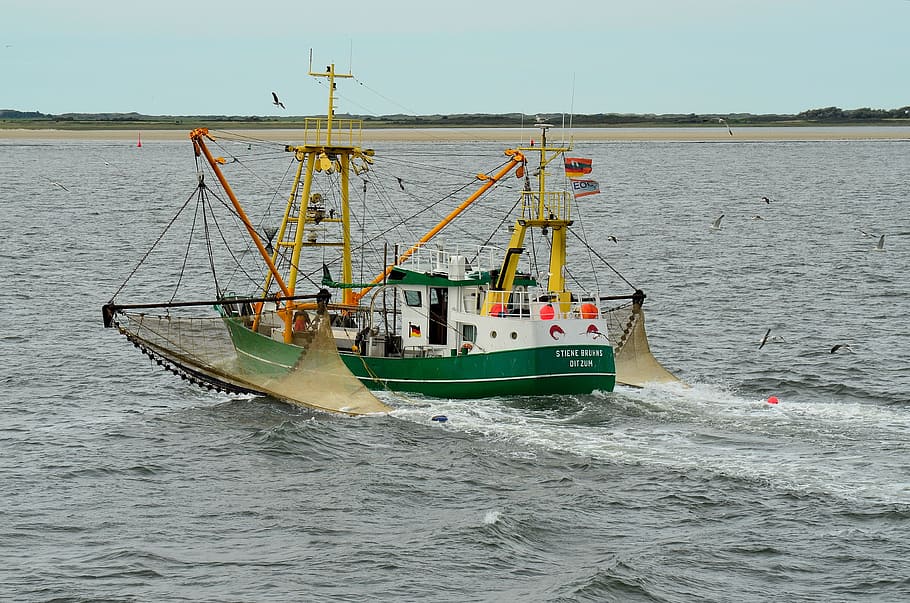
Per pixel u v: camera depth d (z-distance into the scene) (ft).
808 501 161.58
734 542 148.77
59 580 138.00
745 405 213.05
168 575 139.54
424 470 176.86
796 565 142.00
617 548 147.43
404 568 141.08
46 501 165.17
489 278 225.35
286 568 141.28
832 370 251.60
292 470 178.09
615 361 232.32
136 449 190.08
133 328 230.07
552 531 153.07
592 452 183.73
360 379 226.58
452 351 225.15
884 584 136.67
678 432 194.39
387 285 231.71
